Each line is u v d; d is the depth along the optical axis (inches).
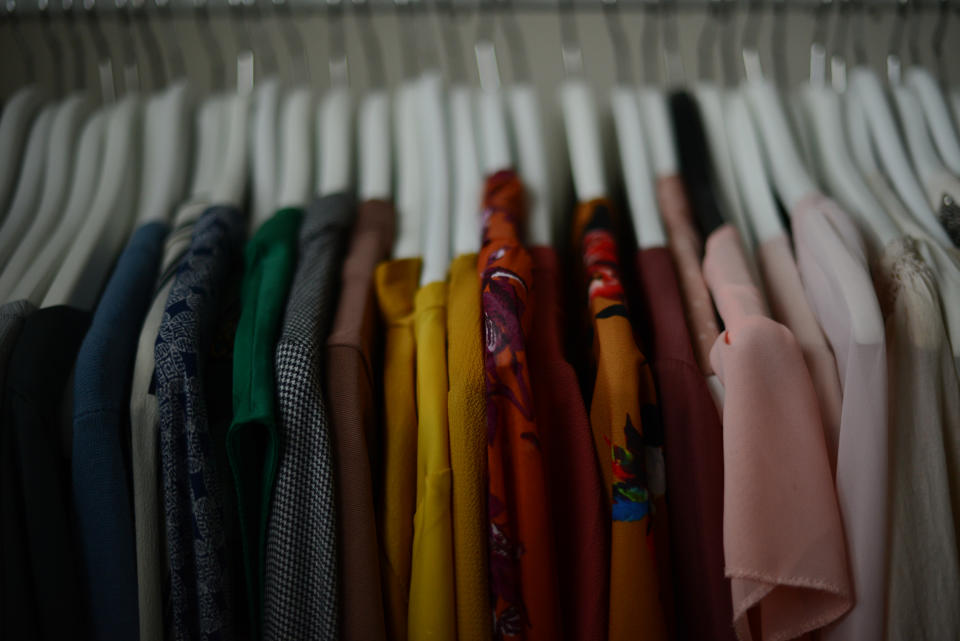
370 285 24.8
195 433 20.6
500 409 21.1
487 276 22.5
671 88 30.4
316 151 31.1
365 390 22.3
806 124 29.9
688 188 27.5
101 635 21.0
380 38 41.8
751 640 20.6
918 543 20.8
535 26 42.4
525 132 28.8
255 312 22.9
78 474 20.8
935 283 22.6
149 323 22.3
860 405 20.8
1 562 20.1
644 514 21.0
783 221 27.6
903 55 41.3
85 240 25.1
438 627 20.2
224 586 20.9
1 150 27.5
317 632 20.4
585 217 26.6
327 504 20.6
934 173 26.8
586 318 25.4
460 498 20.6
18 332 22.0
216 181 28.6
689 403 21.9
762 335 21.2
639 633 20.4
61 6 30.8
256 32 41.3
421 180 28.8
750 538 19.9
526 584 20.6
